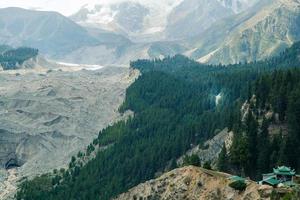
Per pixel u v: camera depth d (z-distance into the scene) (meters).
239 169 196.25
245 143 195.50
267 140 197.12
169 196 178.00
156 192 186.50
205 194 166.38
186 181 175.88
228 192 160.50
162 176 189.62
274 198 145.62
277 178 159.38
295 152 191.38
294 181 156.88
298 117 199.75
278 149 193.00
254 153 196.12
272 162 189.62
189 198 170.88
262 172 189.38
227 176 169.38
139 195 194.88
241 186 158.38
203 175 172.25
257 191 152.88
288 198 141.75
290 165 188.75
